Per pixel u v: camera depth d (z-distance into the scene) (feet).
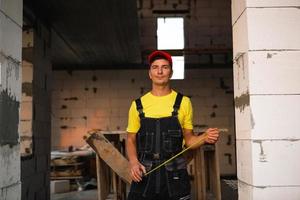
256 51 6.41
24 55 14.52
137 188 6.21
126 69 27.22
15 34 7.18
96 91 27.22
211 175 11.67
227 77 27.02
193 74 27.07
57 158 21.44
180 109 6.36
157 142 6.18
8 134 6.73
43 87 16.08
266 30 6.44
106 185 10.90
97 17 16.24
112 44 21.04
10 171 6.81
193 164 11.33
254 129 6.30
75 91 27.27
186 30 27.20
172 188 6.08
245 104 6.59
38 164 15.25
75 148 25.82
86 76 27.35
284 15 6.46
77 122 27.09
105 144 9.27
